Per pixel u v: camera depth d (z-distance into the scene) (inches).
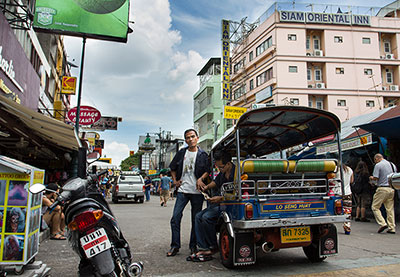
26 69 464.8
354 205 401.4
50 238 258.4
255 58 1366.9
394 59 1306.6
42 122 274.5
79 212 110.6
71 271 162.1
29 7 414.3
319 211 168.9
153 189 1572.3
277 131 218.2
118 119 669.3
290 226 161.5
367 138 368.8
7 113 264.4
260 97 1266.0
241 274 154.6
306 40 1285.7
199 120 1798.7
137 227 320.2
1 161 129.8
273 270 161.5
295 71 1229.7
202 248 183.3
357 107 1249.4
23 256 128.7
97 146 840.3
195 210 199.9
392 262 174.1
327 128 192.1
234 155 255.4
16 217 130.1
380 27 1316.4
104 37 529.7
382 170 280.1
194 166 202.4
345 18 1295.5
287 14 1256.2
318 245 172.2
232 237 158.2
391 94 1278.3
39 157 515.2
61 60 1013.2
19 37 480.7
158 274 155.3
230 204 166.9
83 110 536.7
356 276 148.1
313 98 1251.2
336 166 181.0
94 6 527.2
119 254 120.5
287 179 177.6
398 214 355.6
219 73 1670.8
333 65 1259.8
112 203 737.6
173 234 198.1
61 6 512.7
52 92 871.7
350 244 227.8
